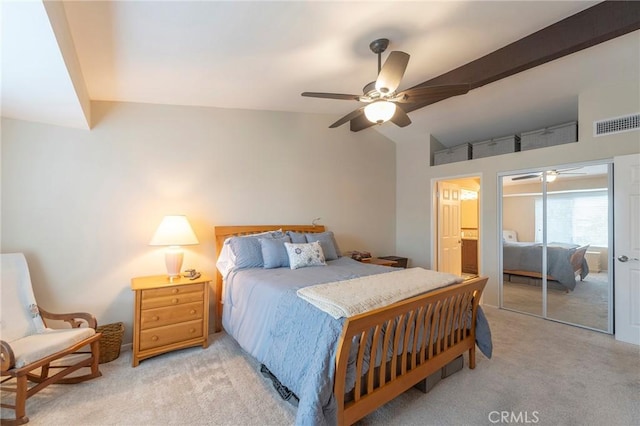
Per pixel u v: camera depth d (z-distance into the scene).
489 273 4.09
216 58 2.27
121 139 2.85
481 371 2.35
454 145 5.07
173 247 3.07
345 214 4.57
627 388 2.10
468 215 6.55
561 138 3.52
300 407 1.41
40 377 2.06
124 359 2.55
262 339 2.09
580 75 3.00
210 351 2.71
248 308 2.42
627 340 2.88
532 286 3.71
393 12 1.97
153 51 2.08
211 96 3.04
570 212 3.37
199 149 3.28
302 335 1.72
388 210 5.18
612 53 2.65
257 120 3.69
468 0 1.94
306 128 4.13
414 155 5.06
